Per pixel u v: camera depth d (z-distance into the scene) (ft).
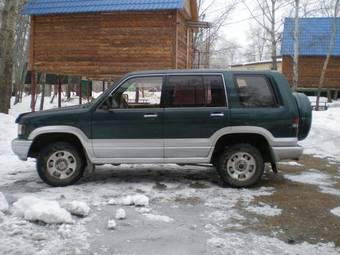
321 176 29.53
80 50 61.93
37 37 63.82
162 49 58.85
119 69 60.39
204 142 25.34
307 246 16.80
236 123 25.23
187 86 25.62
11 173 29.48
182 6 57.00
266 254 15.92
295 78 80.64
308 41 110.93
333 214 20.75
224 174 25.57
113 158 25.49
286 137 25.23
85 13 61.05
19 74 118.32
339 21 112.37
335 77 110.63
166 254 15.76
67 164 25.75
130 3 59.11
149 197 23.39
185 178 28.19
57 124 25.26
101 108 25.41
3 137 42.04
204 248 16.38
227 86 25.50
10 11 57.72
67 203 20.25
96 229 18.19
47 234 17.30
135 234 17.72
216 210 21.20
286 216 20.36
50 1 62.80
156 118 25.26
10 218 18.84
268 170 31.53
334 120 59.82
